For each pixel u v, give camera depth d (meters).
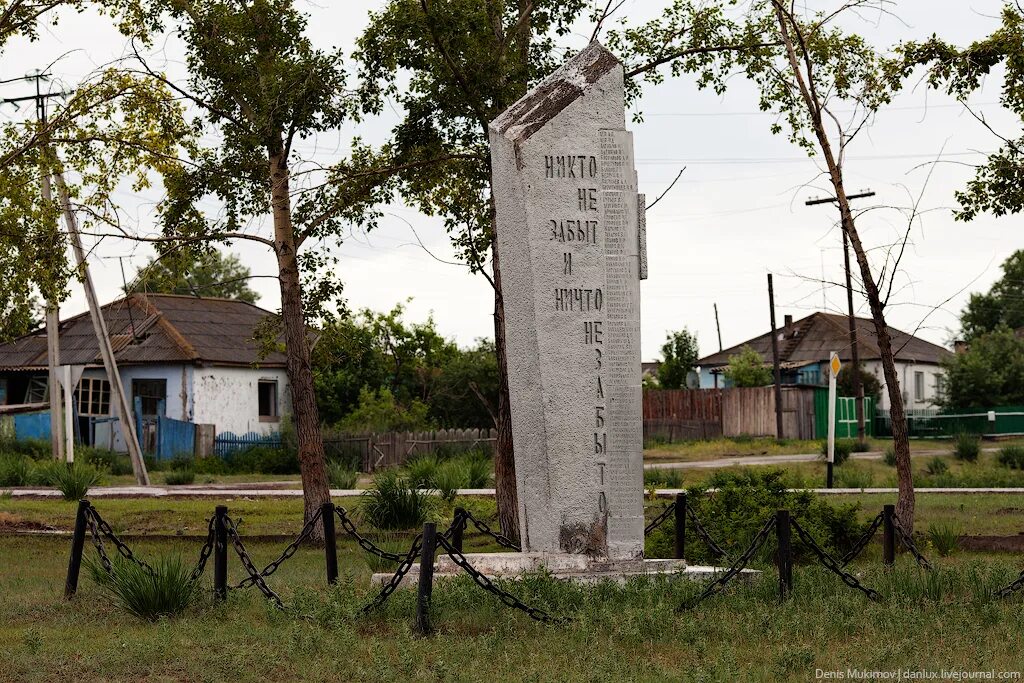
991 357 58.78
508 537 17.23
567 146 11.80
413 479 26.25
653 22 17.16
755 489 15.58
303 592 10.97
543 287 11.63
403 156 18.00
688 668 8.12
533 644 9.01
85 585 12.88
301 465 19.11
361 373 47.91
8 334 19.77
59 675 8.29
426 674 8.12
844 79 16.75
